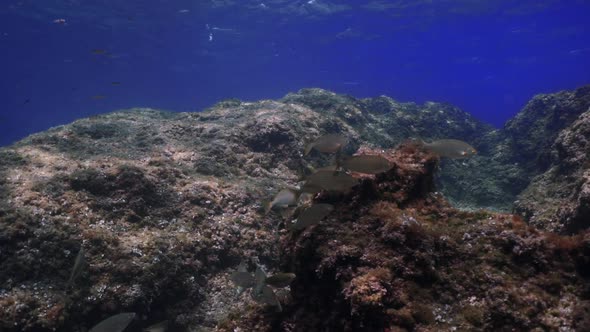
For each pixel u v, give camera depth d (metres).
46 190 6.17
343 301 3.50
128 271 5.44
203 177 7.74
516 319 2.98
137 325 5.27
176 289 5.70
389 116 14.41
